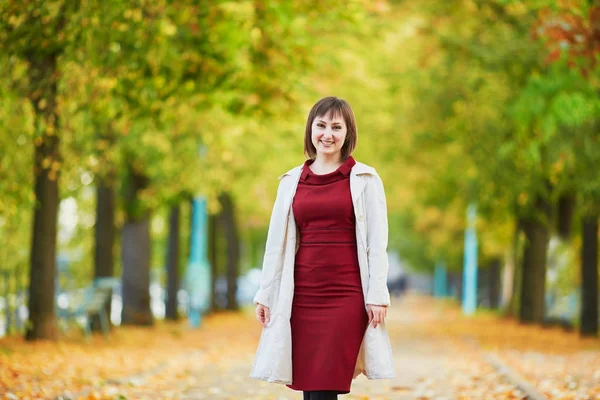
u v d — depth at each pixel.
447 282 89.31
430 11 21.86
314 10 13.93
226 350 17.95
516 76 20.36
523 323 30.20
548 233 29.92
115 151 18.69
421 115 23.31
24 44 11.95
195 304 27.66
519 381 11.16
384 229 5.93
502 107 20.94
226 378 12.12
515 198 24.64
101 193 21.44
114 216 21.55
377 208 5.93
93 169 16.47
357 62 18.98
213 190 24.02
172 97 14.72
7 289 19.92
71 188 20.06
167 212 31.75
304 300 5.94
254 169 25.11
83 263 24.97
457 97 22.23
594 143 19.41
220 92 15.16
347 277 5.91
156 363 13.88
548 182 24.59
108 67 12.65
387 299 5.83
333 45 18.59
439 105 22.56
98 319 19.70
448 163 26.00
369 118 25.06
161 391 10.41
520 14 19.97
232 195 34.53
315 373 5.85
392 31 20.56
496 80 21.19
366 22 19.41
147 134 19.42
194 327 27.34
